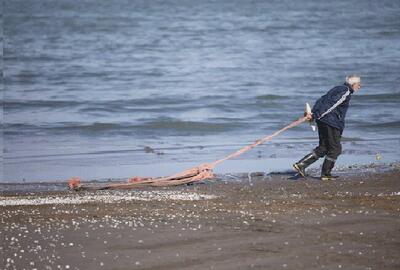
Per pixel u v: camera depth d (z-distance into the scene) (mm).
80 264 25438
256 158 49344
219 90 81688
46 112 69188
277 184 40750
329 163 41562
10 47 134750
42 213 32875
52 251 26859
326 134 41562
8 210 33625
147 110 69438
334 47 130500
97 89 84562
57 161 48938
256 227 29828
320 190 38625
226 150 51906
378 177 42312
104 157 50125
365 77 91125
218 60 110938
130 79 92062
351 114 65562
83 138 56906
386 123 61188
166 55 118812
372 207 33438
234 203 34844
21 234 29031
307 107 41719
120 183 41594
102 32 165250
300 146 53188
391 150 51688
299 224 30281
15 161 48906
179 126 60750
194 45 134250
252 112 67688
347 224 30250
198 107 70812
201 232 29203
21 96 79438
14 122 63625
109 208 33906
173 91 81312
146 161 48906
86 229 29734
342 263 25250
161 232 29203
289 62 108062
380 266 24984
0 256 26250
